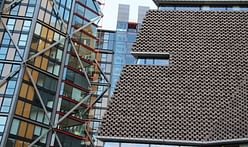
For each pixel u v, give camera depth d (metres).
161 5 50.22
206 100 40.47
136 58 45.47
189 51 44.56
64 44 63.84
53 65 60.88
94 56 71.12
